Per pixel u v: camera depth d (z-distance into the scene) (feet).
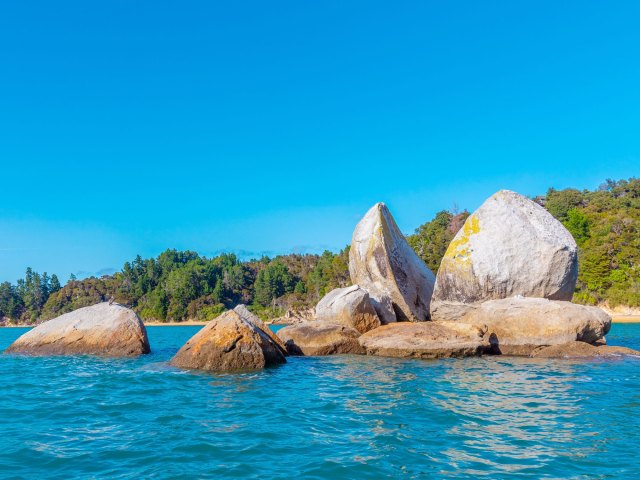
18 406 34.88
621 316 208.23
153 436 26.78
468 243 68.44
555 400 34.91
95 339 68.08
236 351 52.34
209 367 51.62
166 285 418.31
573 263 66.33
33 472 21.36
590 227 268.41
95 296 443.32
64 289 465.47
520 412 31.42
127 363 58.34
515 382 42.14
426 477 20.63
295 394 38.34
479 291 66.44
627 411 31.58
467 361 55.93
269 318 327.26
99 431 27.96
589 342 62.64
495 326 62.59
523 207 69.46
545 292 66.08
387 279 75.66
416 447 24.57
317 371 50.26
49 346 68.03
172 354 69.46
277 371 50.47
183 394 38.75
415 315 75.92
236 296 410.52
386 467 21.79
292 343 65.92
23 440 26.20
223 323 54.44
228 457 23.18
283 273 393.09
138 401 36.19
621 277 229.25
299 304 337.52
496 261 65.92
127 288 446.19
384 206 82.07
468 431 27.30
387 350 61.87
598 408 32.42
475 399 35.45
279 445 24.99
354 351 65.36
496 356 59.77
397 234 82.94
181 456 23.35
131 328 69.10
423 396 36.73
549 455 23.24
